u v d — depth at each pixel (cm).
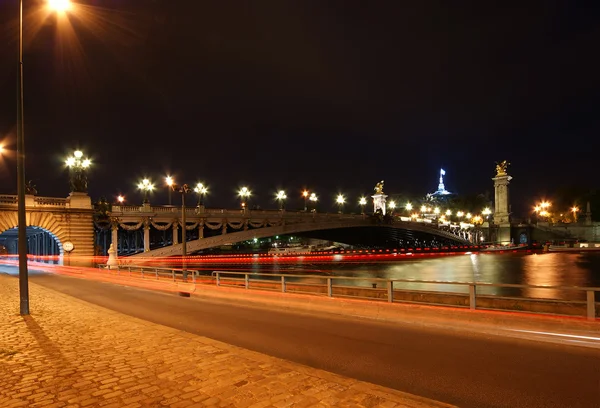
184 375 857
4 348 1112
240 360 964
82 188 5775
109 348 1093
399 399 722
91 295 2591
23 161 1698
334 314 1738
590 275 5906
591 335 1143
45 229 5419
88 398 741
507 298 1478
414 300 1728
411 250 11844
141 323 1453
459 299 1595
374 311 1622
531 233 15738
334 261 8844
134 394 756
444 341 1230
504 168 16412
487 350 1118
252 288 2347
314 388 777
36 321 1512
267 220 7831
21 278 1666
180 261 6612
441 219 16800
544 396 784
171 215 6512
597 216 16038
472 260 8862
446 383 861
